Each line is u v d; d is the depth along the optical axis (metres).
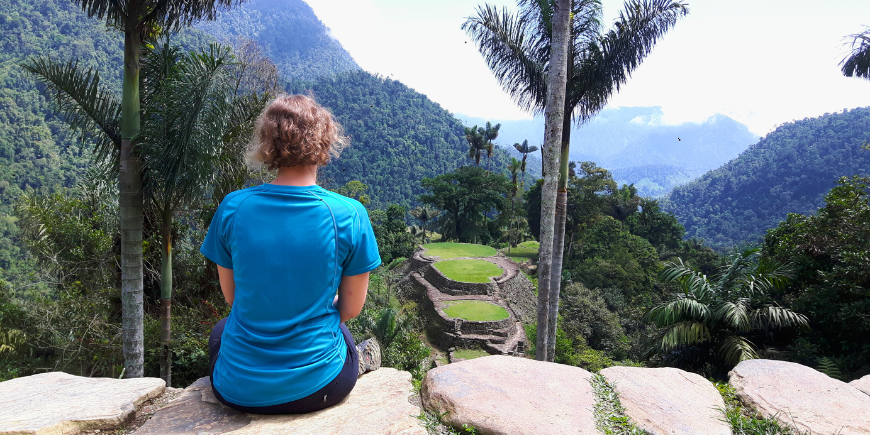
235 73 7.61
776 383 2.56
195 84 6.92
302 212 1.54
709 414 2.20
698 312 8.92
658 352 9.74
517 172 70.94
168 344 8.95
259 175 9.73
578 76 11.48
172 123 6.97
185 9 8.18
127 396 2.06
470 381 2.21
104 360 10.88
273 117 1.57
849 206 10.38
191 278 11.82
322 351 1.66
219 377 1.70
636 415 2.09
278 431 1.64
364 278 1.69
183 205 9.32
